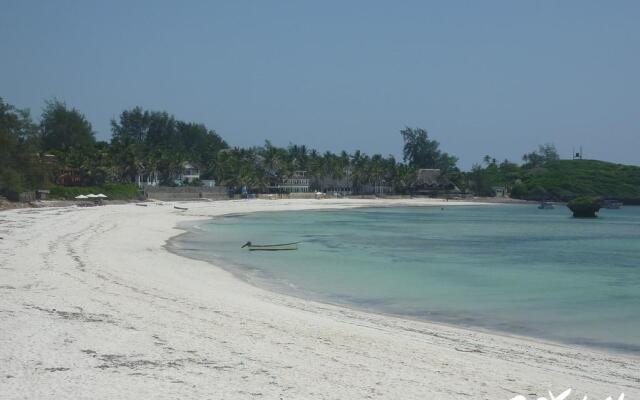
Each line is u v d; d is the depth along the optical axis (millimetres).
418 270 36656
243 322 18109
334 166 193125
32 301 19234
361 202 169875
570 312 24391
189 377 12391
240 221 85938
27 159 90875
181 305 20406
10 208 75938
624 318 23250
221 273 31812
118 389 11445
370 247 51344
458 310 24469
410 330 19531
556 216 123625
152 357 13719
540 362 15906
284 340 16078
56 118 155250
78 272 26438
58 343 14438
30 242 37344
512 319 22891
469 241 60188
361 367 13859
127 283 24625
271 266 36875
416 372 13727
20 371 12242
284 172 178875
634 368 15883
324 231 69438
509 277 34625
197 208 110062
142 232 54406
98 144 134750
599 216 126125
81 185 118938
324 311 22266
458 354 16000
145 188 127812
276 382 12375
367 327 19344
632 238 67125
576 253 49719
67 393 11109
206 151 191125
